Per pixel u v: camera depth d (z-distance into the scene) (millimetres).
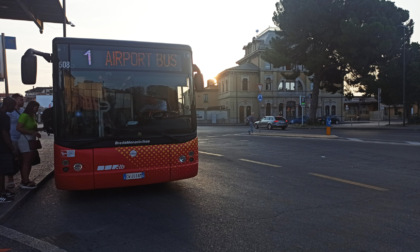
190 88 6352
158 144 5961
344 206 5488
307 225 4586
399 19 33750
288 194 6316
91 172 5555
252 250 3773
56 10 10109
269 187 6906
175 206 5602
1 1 8883
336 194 6277
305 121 44469
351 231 4336
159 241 4094
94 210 5473
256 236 4199
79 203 5910
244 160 10797
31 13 9727
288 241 4023
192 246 3918
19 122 6395
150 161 5883
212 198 6066
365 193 6332
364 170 8773
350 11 31703
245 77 56906
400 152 12289
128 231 4465
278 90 56688
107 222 4859
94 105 5645
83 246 3984
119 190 6762
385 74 33125
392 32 30188
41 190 6945
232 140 19172
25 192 6281
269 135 23141
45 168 9094
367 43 30859
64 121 5508
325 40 33125
